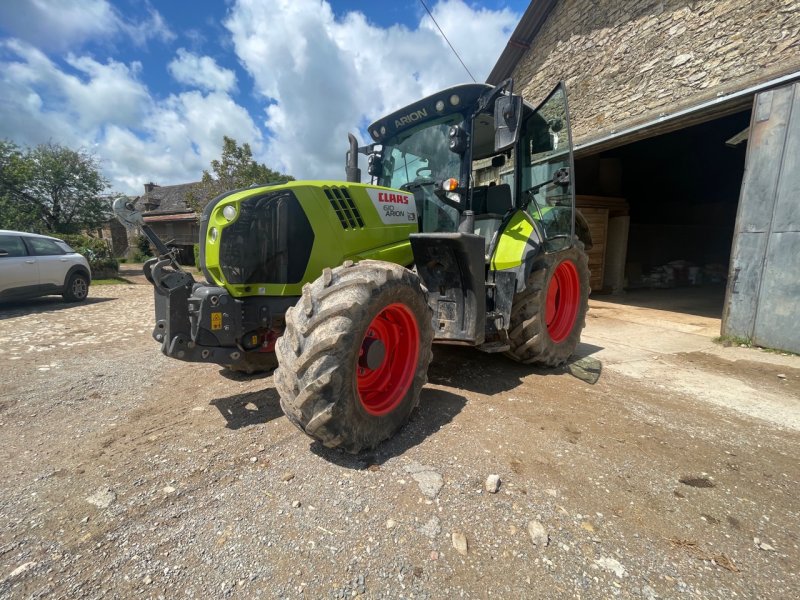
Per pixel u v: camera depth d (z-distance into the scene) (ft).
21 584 5.15
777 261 16.08
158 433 9.12
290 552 5.61
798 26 16.39
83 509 6.56
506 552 5.62
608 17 25.17
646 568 5.40
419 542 5.77
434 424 9.29
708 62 19.84
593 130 26.68
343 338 7.22
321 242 10.11
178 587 5.09
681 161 38.37
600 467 7.70
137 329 20.59
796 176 15.39
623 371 13.85
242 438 8.77
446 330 10.55
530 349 12.80
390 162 14.52
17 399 11.25
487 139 14.84
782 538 6.03
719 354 15.99
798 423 9.90
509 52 32.81
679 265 39.58
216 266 9.09
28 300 30.76
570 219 11.91
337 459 7.84
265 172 60.23
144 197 111.65
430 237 9.74
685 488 7.16
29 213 61.36
